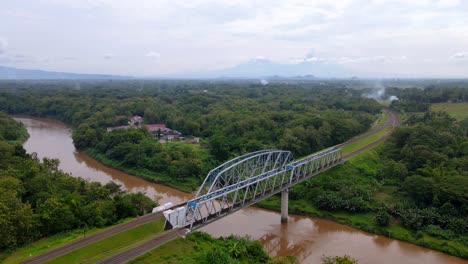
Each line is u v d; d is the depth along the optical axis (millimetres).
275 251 64250
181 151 116750
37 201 63156
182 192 96750
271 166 102875
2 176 69125
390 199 81625
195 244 54500
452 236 66375
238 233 70750
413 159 95312
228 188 66812
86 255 49938
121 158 117062
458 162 89812
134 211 66062
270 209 84562
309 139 123500
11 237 51344
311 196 85562
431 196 76938
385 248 65562
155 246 52375
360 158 105000
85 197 69062
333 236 70812
